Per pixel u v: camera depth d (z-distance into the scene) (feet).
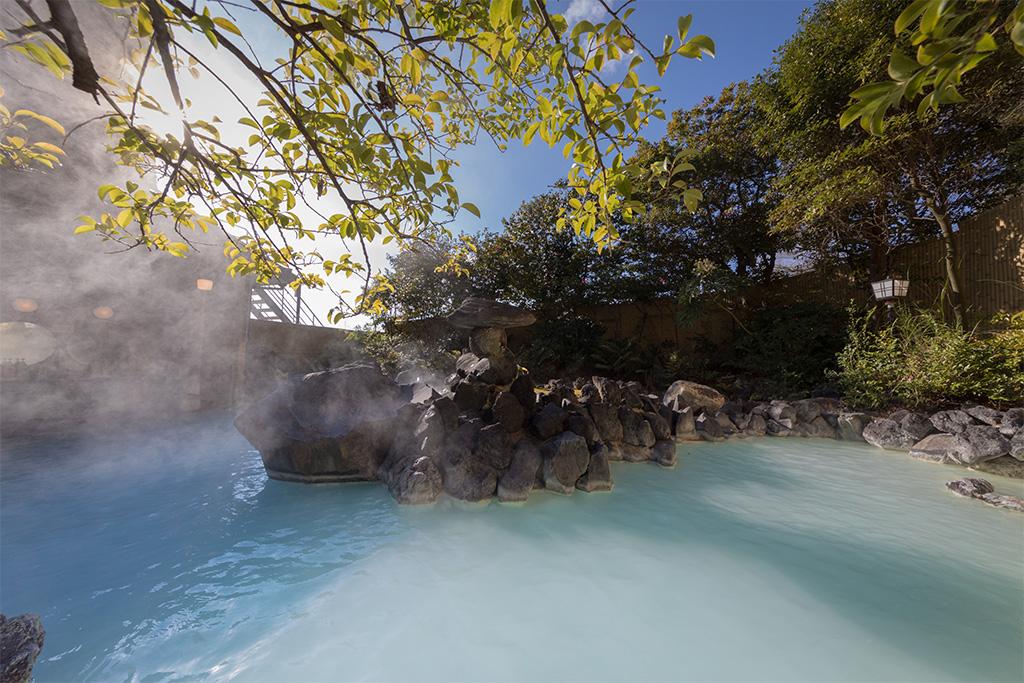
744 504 13.82
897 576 9.34
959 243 27.04
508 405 16.57
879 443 21.48
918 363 22.84
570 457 15.17
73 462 18.01
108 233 4.77
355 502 13.94
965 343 20.88
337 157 4.53
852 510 13.23
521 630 7.63
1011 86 20.57
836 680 6.41
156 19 3.06
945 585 8.97
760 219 37.63
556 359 39.81
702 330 41.52
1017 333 20.61
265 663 6.81
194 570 9.68
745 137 38.42
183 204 4.81
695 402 26.11
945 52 2.51
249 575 9.48
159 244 5.08
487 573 9.59
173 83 3.30
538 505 13.75
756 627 7.70
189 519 12.50
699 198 3.92
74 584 8.99
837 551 10.51
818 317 33.06
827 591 8.79
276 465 16.07
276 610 8.22
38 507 13.19
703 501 14.08
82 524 12.02
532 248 41.75
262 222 5.08
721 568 9.74
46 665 6.66
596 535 11.55
